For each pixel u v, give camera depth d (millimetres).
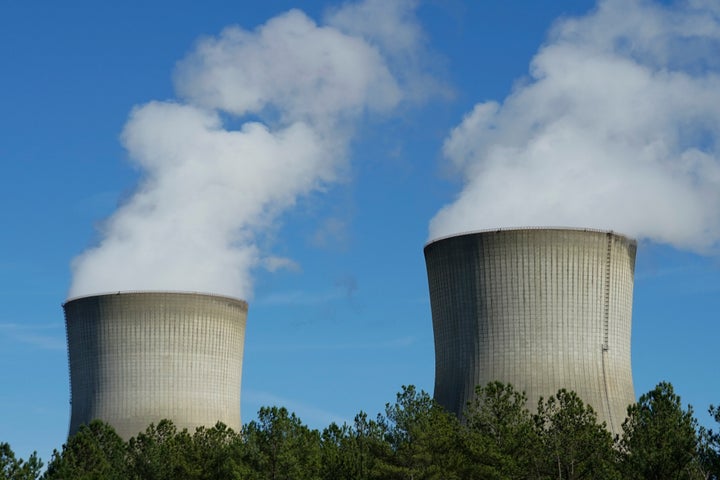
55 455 64875
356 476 60938
